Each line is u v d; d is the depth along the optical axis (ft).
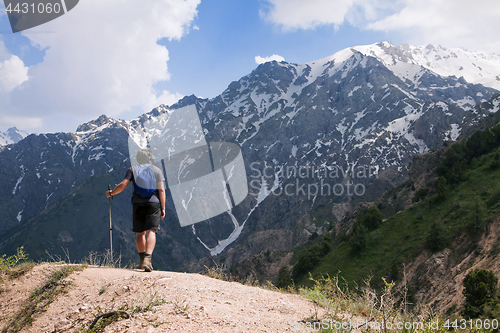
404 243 216.33
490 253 133.39
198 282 13.42
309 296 13.28
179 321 9.21
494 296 83.61
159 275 13.98
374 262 215.10
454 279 132.46
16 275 16.19
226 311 10.37
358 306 11.18
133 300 11.10
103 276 15.10
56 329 10.89
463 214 199.11
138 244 15.97
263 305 11.50
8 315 13.56
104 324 9.36
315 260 257.55
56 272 15.47
